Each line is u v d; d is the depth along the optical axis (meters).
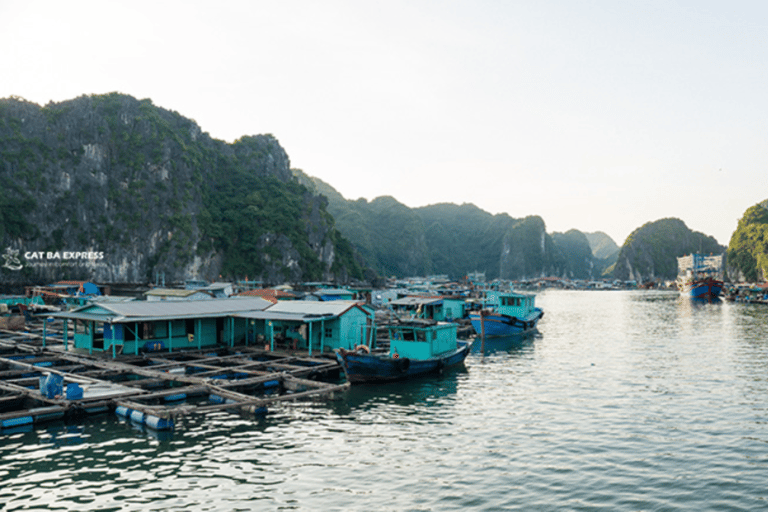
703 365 43.28
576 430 24.38
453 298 75.81
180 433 23.08
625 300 179.62
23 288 154.12
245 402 26.88
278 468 19.16
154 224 199.62
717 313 106.81
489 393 32.28
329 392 30.89
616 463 20.06
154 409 24.09
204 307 44.06
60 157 185.25
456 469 19.30
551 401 30.23
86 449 20.83
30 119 185.25
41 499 16.31
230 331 44.56
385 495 16.88
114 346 37.47
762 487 17.81
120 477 18.09
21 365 35.44
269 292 93.12
